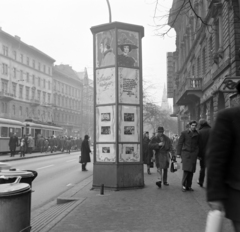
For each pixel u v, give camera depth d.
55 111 77.75
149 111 40.53
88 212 6.31
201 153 9.05
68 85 85.75
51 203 8.17
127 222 5.53
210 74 22.47
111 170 9.12
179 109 46.06
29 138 32.56
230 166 2.33
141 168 9.38
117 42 9.39
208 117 23.33
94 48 9.77
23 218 4.14
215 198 2.24
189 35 34.66
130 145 9.30
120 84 9.34
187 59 34.75
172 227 5.18
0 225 3.97
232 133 2.34
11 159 24.08
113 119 9.26
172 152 9.72
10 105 58.50
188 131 8.76
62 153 36.88
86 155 16.53
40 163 21.39
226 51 17.62
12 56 59.59
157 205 6.89
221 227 2.22
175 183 10.41
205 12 24.78
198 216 5.87
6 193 3.99
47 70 73.81
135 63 9.61
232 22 16.41
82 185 10.60
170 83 51.62
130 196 8.02
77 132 85.31
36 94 68.38
